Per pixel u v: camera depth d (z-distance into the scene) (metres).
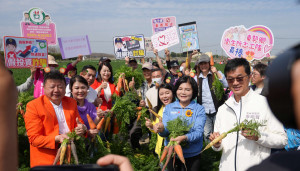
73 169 0.73
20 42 5.59
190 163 3.57
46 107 3.32
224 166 2.95
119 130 5.52
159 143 4.35
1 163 0.47
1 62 0.51
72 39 6.47
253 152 2.78
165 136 3.64
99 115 4.12
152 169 4.85
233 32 6.40
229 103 3.08
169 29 7.48
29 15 6.18
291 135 2.98
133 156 5.42
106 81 5.79
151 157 5.37
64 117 3.46
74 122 3.59
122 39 8.48
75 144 3.28
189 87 3.65
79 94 4.12
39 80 5.70
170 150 3.29
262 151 2.78
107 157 0.81
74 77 4.18
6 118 0.48
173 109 3.81
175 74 8.14
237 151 2.85
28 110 3.25
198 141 3.57
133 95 5.34
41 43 5.88
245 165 2.78
